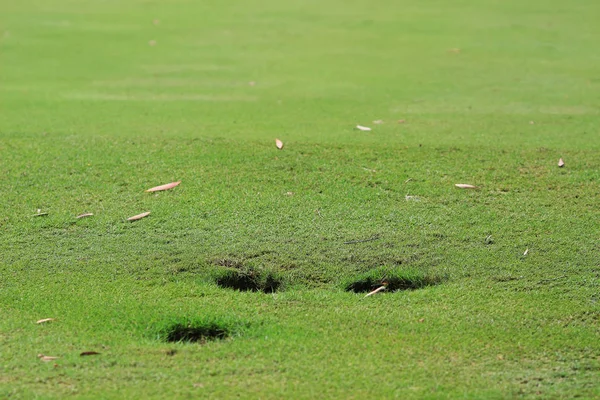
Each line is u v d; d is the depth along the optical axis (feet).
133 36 162.50
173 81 124.67
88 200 73.87
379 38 159.84
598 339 50.80
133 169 81.15
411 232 67.26
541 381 45.93
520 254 63.26
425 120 100.83
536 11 188.65
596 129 95.71
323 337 50.80
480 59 140.15
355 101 111.45
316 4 203.10
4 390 44.16
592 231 67.21
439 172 80.48
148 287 58.08
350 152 85.97
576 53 144.46
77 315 53.62
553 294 56.85
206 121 99.91
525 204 72.95
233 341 50.49
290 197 74.43
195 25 174.70
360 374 46.32
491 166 82.02
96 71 131.95
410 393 44.37
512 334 51.34
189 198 74.18
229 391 44.39
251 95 115.24
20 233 67.21
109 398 43.55
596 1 199.41
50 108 107.04
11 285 58.08
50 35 163.22
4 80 125.29
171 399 43.50
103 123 98.58
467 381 45.73
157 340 50.96
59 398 43.45
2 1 207.62
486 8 193.57
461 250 64.03
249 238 66.18
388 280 59.93
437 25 173.27
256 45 153.89
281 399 43.68
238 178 78.74
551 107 107.76
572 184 77.36
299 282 59.47
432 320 53.21
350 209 71.92
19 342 49.75
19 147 87.56
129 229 68.08
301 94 115.85
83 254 63.41
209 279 59.62
